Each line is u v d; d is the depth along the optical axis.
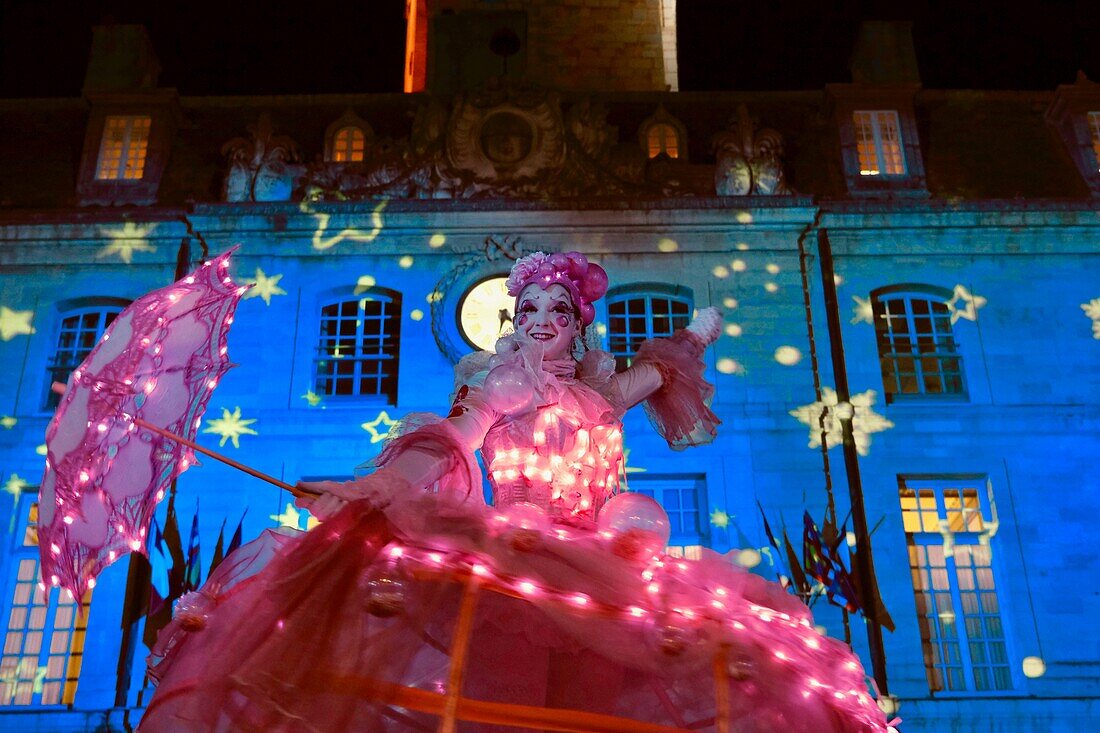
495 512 2.84
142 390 3.35
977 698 16.56
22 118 21.62
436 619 2.58
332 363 19.14
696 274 19.27
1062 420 18.47
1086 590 17.39
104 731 15.95
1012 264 19.59
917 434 18.27
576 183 19.70
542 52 24.44
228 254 3.69
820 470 17.86
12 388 18.66
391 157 20.00
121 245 19.58
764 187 19.81
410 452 3.02
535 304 3.82
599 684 2.62
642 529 3.01
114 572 17.30
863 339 18.91
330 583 2.50
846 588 16.55
